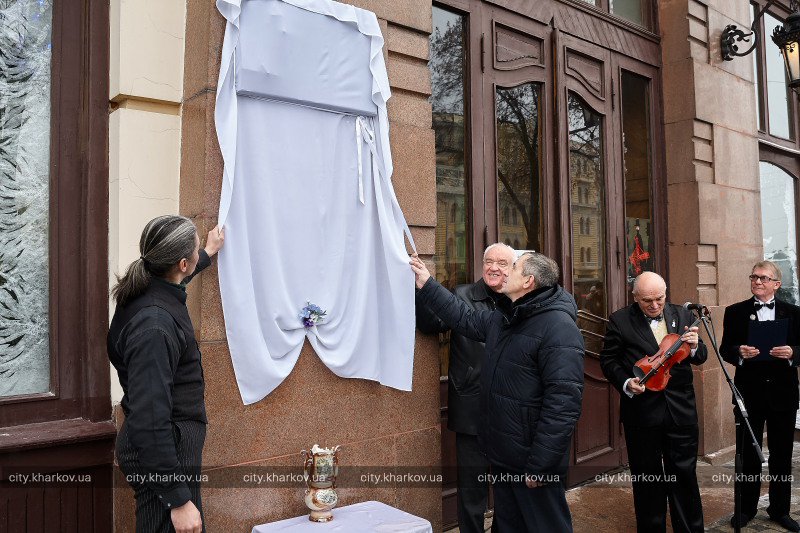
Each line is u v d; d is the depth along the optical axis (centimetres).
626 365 340
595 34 495
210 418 256
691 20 546
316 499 262
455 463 384
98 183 275
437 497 330
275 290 272
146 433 181
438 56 396
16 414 254
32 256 266
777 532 375
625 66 523
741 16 607
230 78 263
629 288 514
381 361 313
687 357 327
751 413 384
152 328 188
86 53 276
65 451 257
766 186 671
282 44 274
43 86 271
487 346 283
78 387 269
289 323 276
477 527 323
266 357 268
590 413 469
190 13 280
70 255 271
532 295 272
